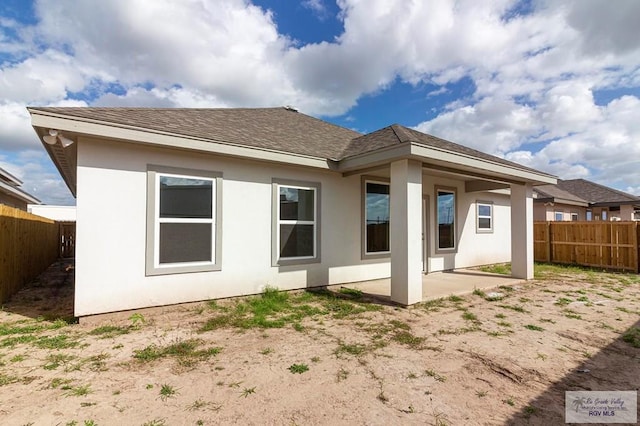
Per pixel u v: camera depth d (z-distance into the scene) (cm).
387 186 891
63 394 282
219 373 327
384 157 613
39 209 2273
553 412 262
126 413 254
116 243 507
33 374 321
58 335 434
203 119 708
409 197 603
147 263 532
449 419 250
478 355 379
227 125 722
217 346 402
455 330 471
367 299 658
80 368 335
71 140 485
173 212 562
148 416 250
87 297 484
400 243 614
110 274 502
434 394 289
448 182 1040
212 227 604
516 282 840
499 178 843
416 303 608
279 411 259
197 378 316
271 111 1059
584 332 463
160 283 546
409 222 601
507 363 358
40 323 489
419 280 617
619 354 386
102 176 497
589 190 2106
